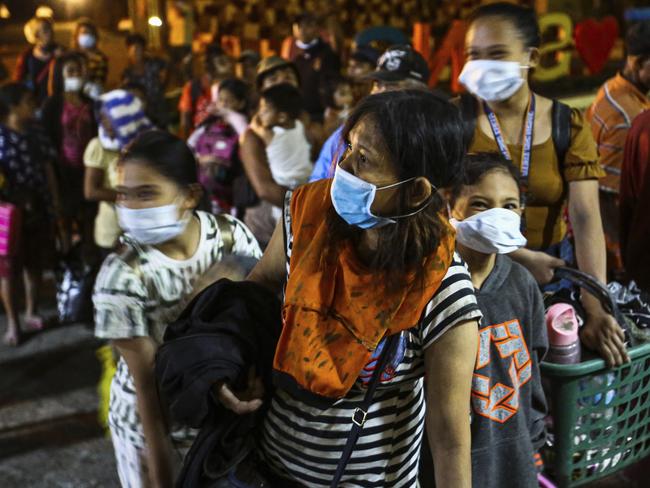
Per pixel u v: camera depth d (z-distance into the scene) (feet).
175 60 28.84
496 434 6.34
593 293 6.79
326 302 4.57
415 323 4.49
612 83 10.55
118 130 12.96
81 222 17.22
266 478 5.50
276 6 30.17
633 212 9.05
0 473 10.47
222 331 5.17
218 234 6.55
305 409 4.92
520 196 6.49
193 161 6.31
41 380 13.21
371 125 4.26
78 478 10.39
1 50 35.65
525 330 6.42
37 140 14.26
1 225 13.75
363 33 16.62
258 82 14.99
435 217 4.45
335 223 4.62
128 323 5.98
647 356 6.93
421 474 6.39
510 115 7.66
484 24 7.37
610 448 7.14
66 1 39.58
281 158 10.94
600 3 31.99
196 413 5.06
